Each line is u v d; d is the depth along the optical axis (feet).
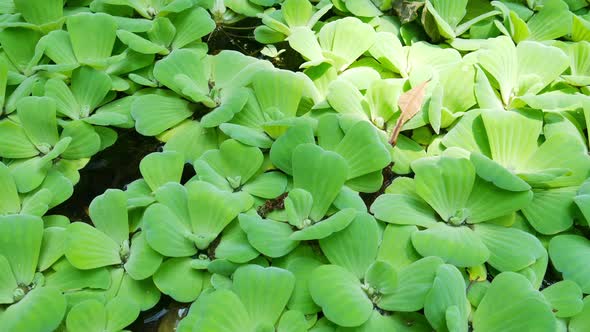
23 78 3.22
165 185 2.85
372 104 3.11
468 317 2.67
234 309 2.62
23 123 3.01
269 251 2.72
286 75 3.10
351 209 2.76
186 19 3.37
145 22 3.32
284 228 2.81
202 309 2.60
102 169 3.12
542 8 3.45
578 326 2.64
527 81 3.16
